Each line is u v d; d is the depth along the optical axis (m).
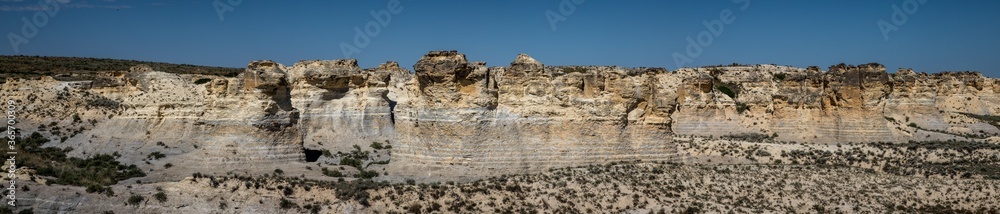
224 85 76.31
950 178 68.88
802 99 96.19
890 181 68.12
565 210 58.03
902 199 64.00
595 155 66.19
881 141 88.44
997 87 140.25
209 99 78.12
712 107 100.25
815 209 61.16
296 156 71.56
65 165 70.12
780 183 65.81
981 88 139.88
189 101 83.06
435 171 63.69
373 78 97.25
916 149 81.06
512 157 64.38
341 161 74.88
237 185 57.69
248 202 56.28
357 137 92.31
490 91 65.38
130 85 95.94
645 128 68.62
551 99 66.56
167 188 57.47
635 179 63.06
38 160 71.62
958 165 74.12
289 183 58.69
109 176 65.00
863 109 90.56
